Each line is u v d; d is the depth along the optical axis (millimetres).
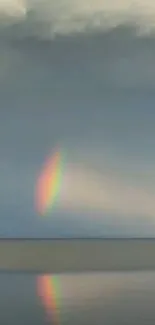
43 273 40594
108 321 20969
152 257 62594
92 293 28297
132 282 33312
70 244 87312
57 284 32656
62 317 21703
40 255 74125
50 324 20562
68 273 40406
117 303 24875
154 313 22453
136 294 27703
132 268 44906
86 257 69312
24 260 68375
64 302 25250
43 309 23562
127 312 22531
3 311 22812
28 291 29438
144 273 39781
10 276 38781
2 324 20422
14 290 29953
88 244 86812
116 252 74562
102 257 67062
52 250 79375
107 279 35281
